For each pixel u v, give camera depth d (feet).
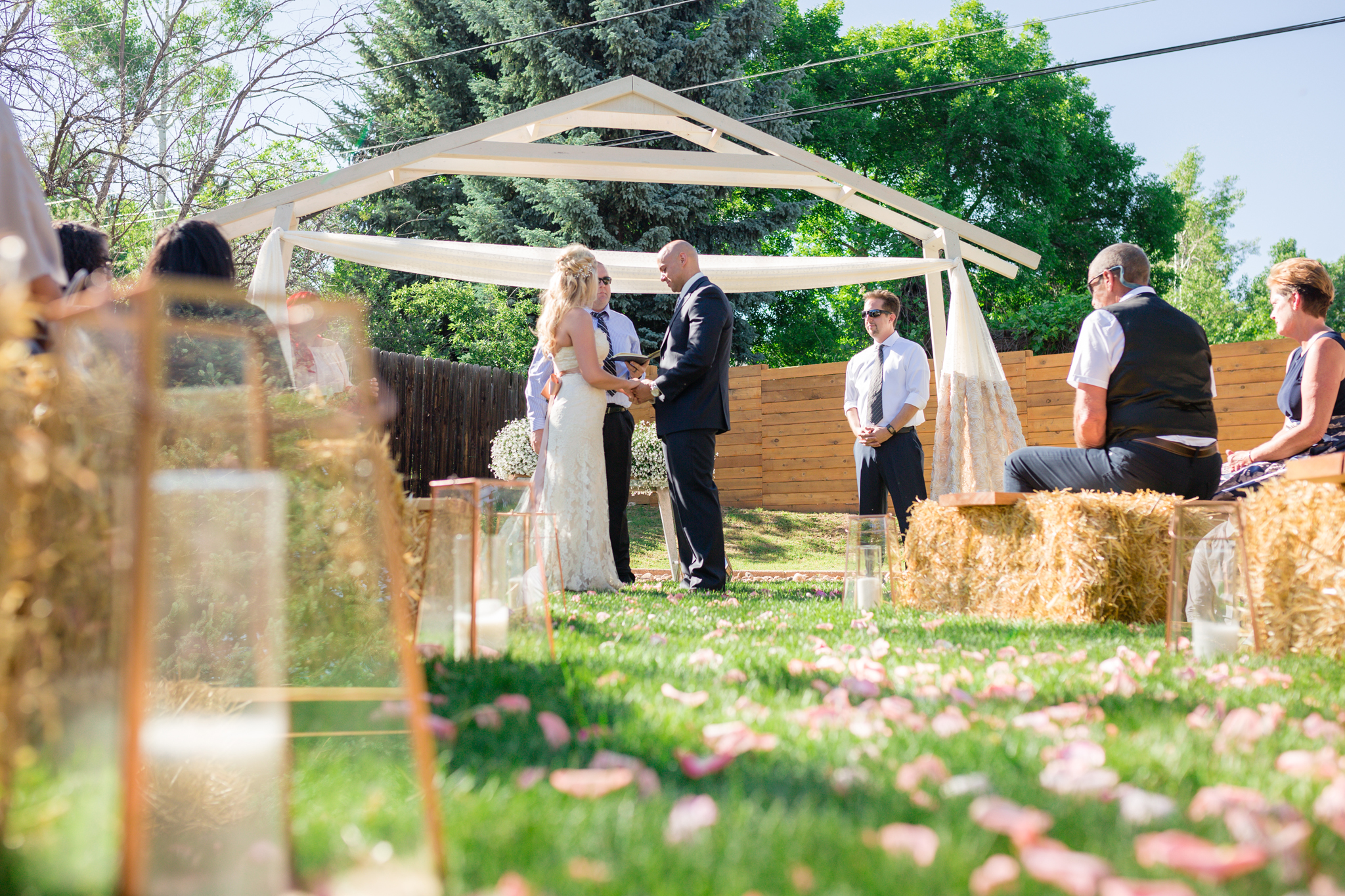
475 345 45.11
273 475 5.17
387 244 21.70
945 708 5.38
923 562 15.42
